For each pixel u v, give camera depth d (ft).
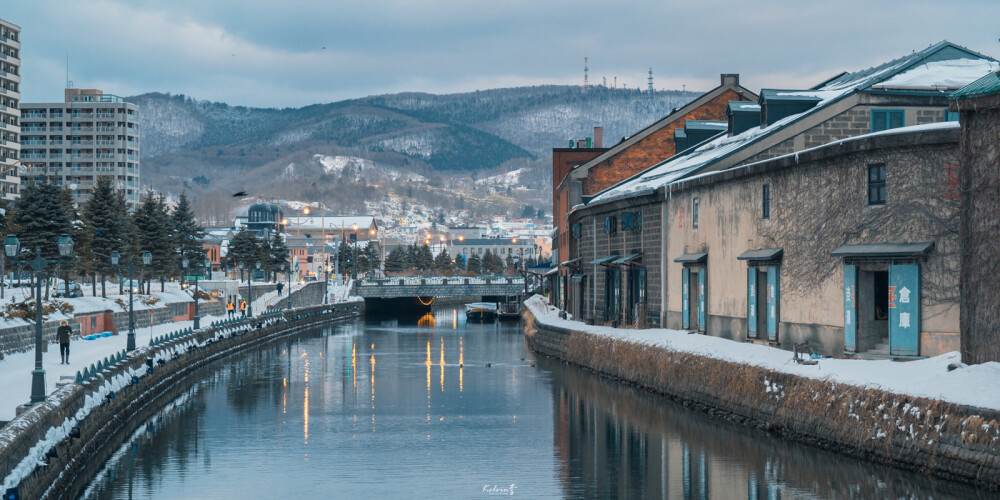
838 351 114.42
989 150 90.48
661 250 174.91
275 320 323.16
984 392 81.71
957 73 158.81
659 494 89.97
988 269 90.27
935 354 101.71
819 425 98.32
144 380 155.74
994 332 89.45
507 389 166.91
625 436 117.29
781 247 128.26
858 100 156.25
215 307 337.31
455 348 265.54
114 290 331.36
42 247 241.76
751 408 113.39
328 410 146.10
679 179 165.37
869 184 110.32
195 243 385.70
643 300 184.24
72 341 202.49
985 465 77.10
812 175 120.26
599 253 217.15
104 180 284.82
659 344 149.89
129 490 94.73
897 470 85.92
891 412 87.97
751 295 136.67
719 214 149.38
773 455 101.76
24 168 653.71
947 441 81.05
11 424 81.35
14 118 558.15
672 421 124.47
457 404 150.10
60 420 96.43
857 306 110.32
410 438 121.08
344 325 400.47
